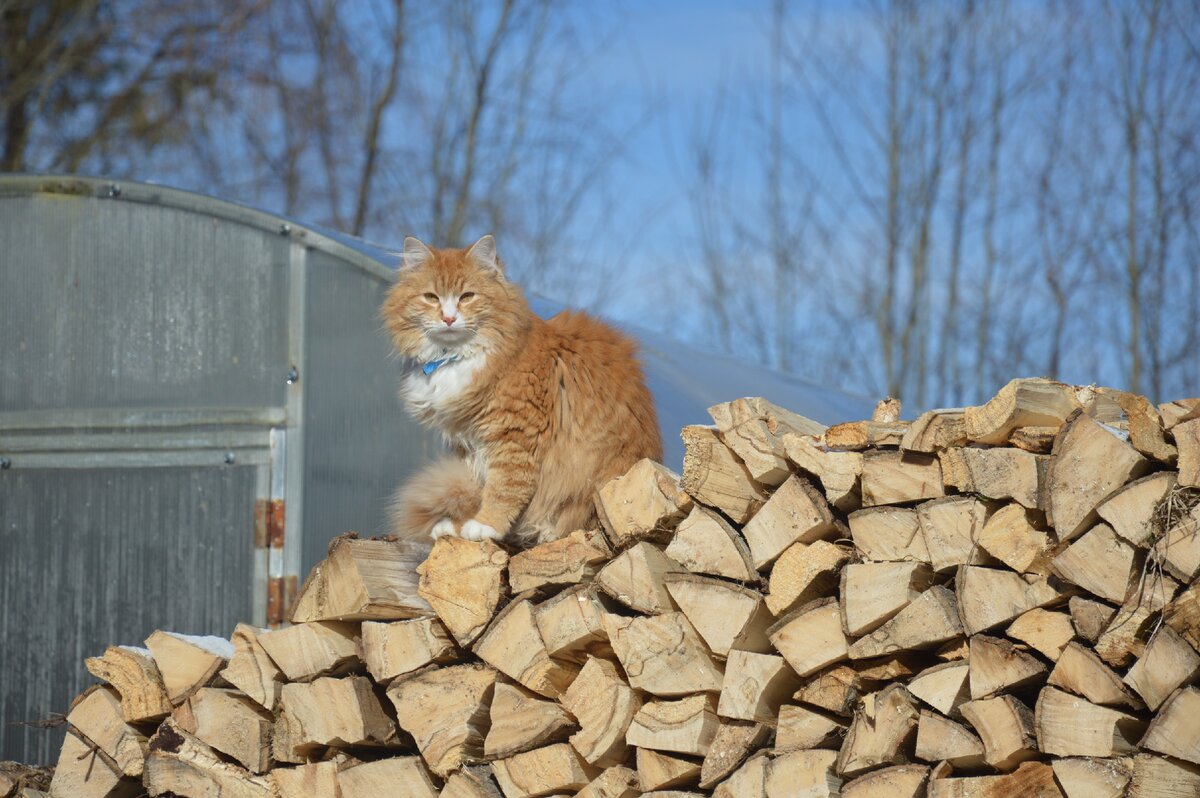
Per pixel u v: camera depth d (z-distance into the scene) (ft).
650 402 16.63
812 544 11.91
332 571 13.43
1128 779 10.41
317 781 13.57
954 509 11.30
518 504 15.57
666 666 12.25
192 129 53.72
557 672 12.78
